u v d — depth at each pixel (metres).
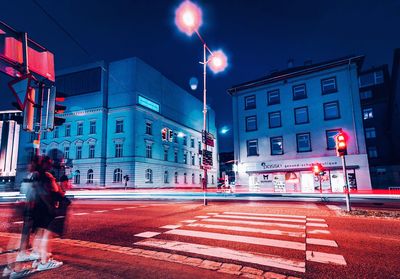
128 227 7.41
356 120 25.20
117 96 40.00
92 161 38.47
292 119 28.28
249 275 3.78
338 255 4.64
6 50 5.57
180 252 4.88
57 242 5.71
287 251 4.89
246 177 29.39
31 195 4.29
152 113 42.34
